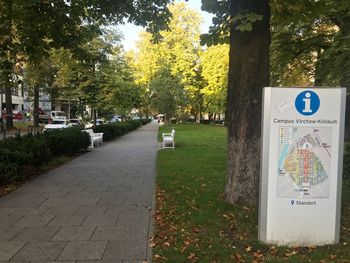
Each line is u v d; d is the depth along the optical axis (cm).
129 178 1066
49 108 7881
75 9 1209
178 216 655
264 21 653
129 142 2452
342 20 1509
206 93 5519
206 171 1118
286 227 523
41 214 687
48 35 1225
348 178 909
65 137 1516
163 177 1041
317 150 517
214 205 693
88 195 845
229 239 547
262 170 522
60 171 1188
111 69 2527
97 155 1656
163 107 5256
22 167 1038
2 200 792
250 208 657
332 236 527
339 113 516
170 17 1394
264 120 517
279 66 1798
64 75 2441
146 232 586
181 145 2062
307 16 728
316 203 522
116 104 2686
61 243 538
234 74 671
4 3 1095
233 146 684
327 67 1641
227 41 764
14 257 488
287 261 473
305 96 512
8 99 3966
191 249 510
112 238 559
